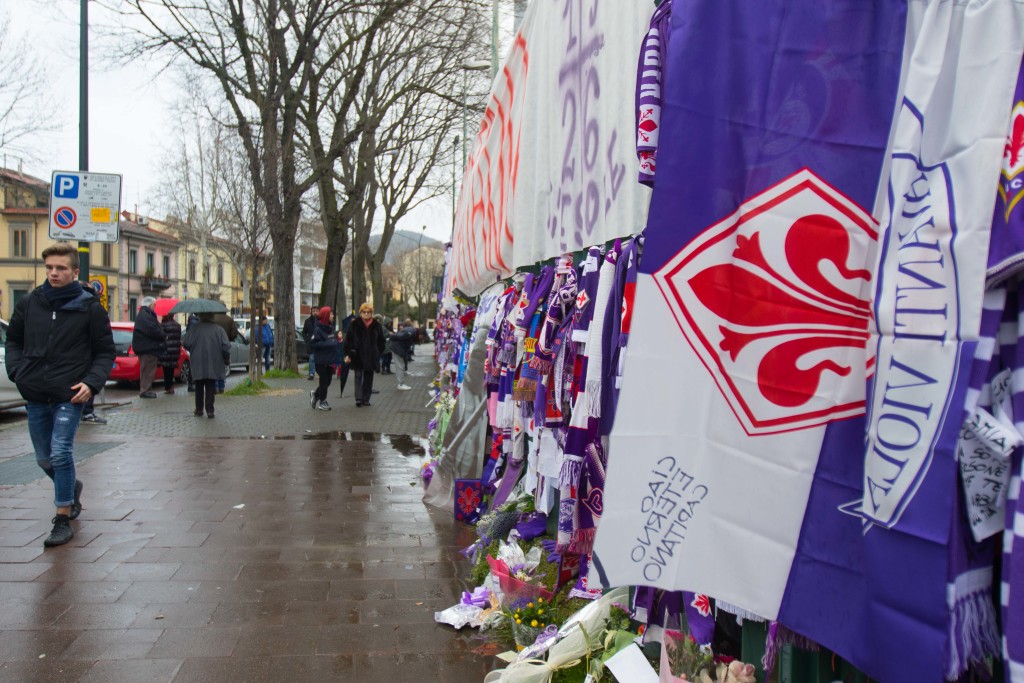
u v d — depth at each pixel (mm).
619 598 3021
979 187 1476
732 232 1831
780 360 1788
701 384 1812
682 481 1804
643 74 2268
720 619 2463
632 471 1797
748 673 2203
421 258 88125
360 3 17422
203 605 3896
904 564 1532
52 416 4957
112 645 3387
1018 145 1439
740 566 1779
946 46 1578
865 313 1763
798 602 1731
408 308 81438
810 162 1811
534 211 4258
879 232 1701
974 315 1469
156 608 3840
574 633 2961
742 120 1846
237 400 14500
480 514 5629
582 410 2820
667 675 2346
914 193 1598
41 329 4820
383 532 5352
